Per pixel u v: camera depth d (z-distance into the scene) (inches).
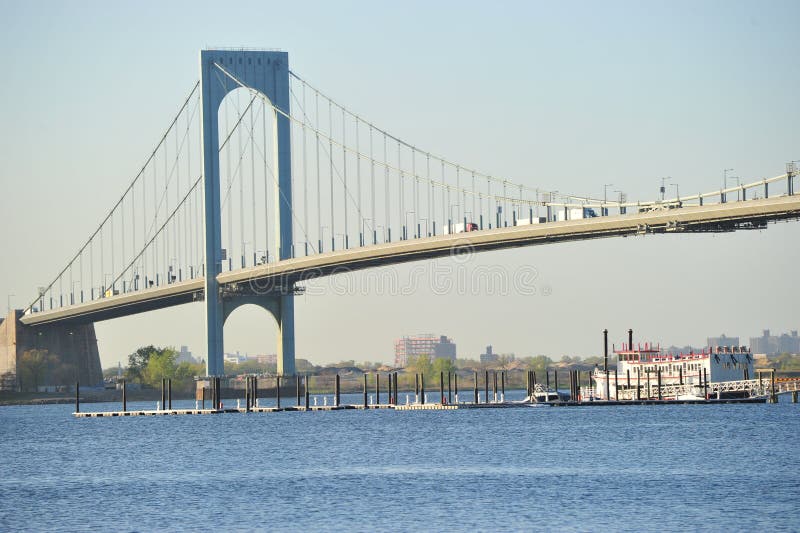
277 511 6496.1
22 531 6136.8
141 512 6555.1
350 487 7224.4
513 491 6978.4
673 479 7313.0
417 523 6136.8
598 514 6274.6
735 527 5949.8
